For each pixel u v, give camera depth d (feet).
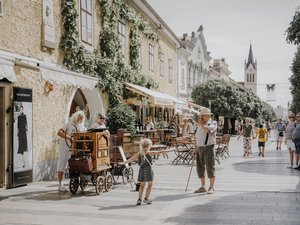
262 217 24.21
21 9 37.73
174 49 111.96
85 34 51.24
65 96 45.21
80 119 34.27
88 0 52.19
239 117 155.43
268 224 22.59
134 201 29.55
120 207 27.50
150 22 84.53
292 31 65.36
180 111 96.17
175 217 24.44
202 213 25.41
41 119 40.65
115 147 37.37
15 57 36.29
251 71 529.04
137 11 74.64
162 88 96.73
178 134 92.94
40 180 40.01
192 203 28.55
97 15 55.21
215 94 145.07
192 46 143.84
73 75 39.01
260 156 69.26
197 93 144.97
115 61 59.98
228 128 179.01
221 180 39.83
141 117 81.25
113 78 57.98
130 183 36.60
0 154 34.99
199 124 32.94
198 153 32.96
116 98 59.21
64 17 45.57
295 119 50.62
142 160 28.45
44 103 41.22
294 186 35.78
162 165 55.11
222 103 145.28
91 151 32.09
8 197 31.07
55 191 33.76
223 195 31.60
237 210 26.14
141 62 77.05
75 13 46.62
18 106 36.22
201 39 160.56
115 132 53.67
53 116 42.83
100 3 56.18
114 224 23.04
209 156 32.48
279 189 34.14
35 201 29.55
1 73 29.27
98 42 55.57
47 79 34.32
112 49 57.62
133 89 62.59
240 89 182.50
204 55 166.91
